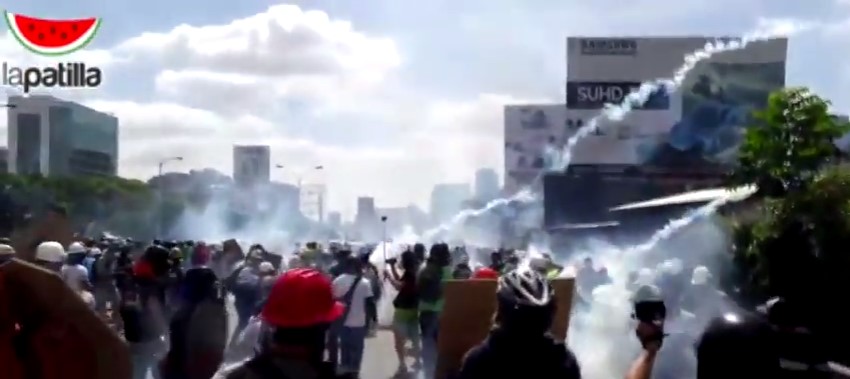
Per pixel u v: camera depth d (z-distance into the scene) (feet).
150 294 38.68
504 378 14.94
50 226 30.50
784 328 13.47
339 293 51.13
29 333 10.25
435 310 51.34
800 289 13.35
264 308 13.39
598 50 198.90
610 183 182.39
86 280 40.68
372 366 60.59
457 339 20.08
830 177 47.60
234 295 54.44
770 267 13.61
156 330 38.52
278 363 13.14
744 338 13.73
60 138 490.49
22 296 10.21
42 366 10.15
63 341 10.23
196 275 29.68
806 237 13.51
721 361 13.85
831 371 13.30
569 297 20.35
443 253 51.96
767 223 44.24
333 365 13.41
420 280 51.83
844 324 13.35
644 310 15.58
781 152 67.21
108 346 10.37
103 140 531.09
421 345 52.80
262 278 51.98
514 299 15.02
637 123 191.62
